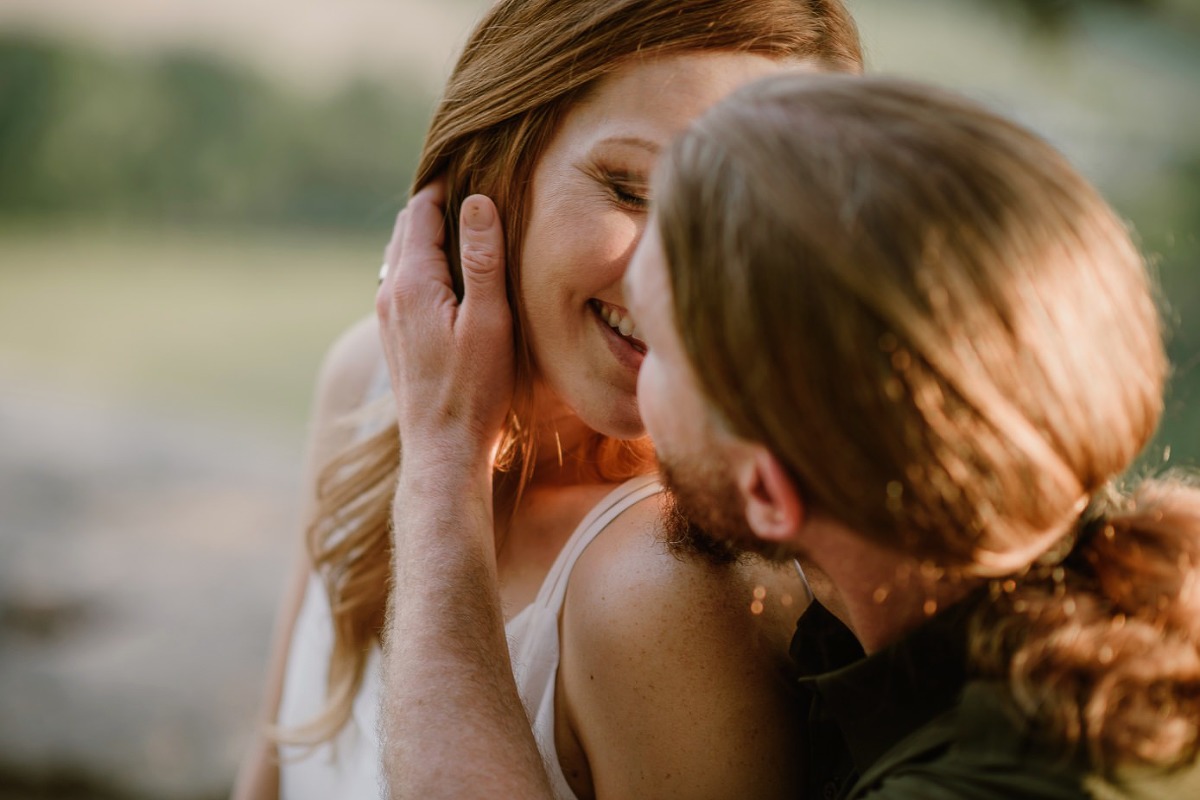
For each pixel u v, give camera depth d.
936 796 0.77
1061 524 0.79
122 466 4.39
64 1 11.88
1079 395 0.75
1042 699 0.76
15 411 5.11
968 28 7.47
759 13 1.14
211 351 7.14
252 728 2.79
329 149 11.70
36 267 9.65
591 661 1.13
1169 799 0.75
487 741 1.03
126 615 3.22
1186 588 0.80
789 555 0.91
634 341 1.18
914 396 0.74
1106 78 6.39
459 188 1.31
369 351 1.61
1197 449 3.04
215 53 11.76
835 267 0.74
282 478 4.42
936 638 0.85
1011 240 0.74
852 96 0.80
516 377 1.28
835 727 1.04
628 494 1.22
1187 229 5.18
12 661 2.98
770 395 0.77
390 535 1.42
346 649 1.45
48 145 11.40
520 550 1.32
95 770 2.66
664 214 0.83
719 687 1.08
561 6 1.17
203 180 11.62
